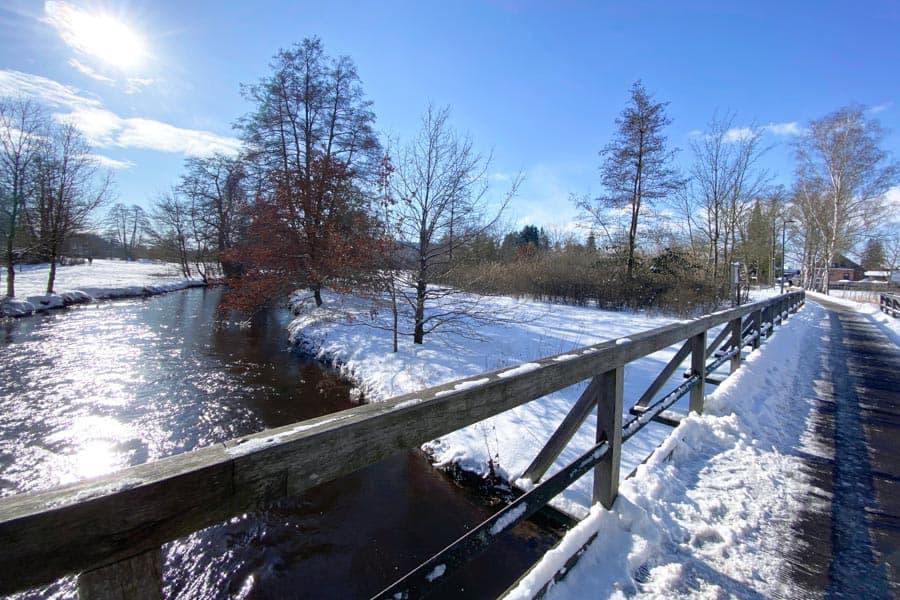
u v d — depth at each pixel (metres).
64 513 0.62
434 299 8.42
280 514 3.63
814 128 25.73
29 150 15.05
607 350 2.05
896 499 2.48
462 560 1.33
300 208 11.67
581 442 4.04
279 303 16.75
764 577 1.84
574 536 1.84
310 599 2.82
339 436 0.99
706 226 18.38
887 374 5.60
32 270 27.09
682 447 3.01
